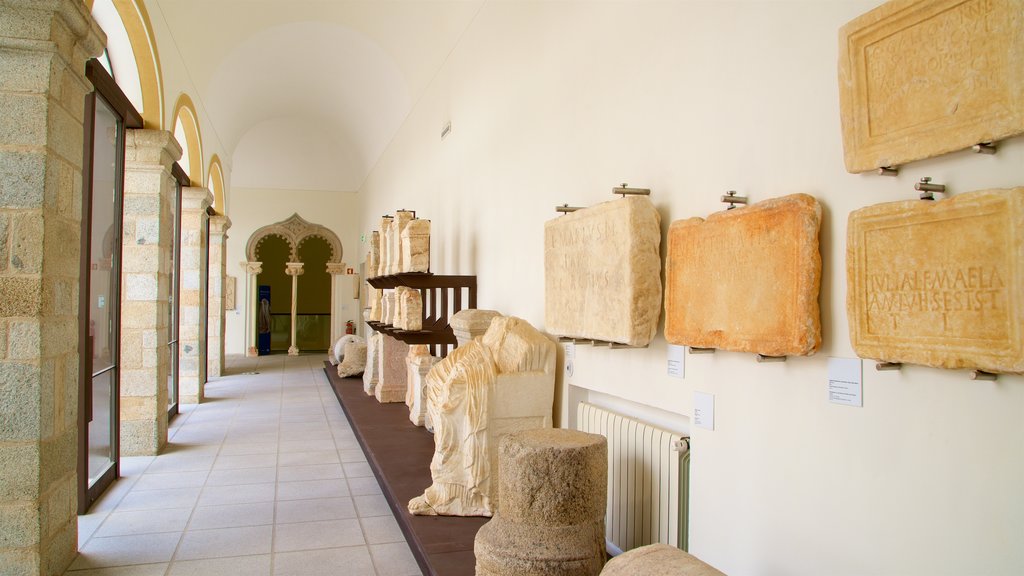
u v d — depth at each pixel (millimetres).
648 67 3416
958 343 1750
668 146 3225
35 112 3314
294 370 14328
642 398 3432
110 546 4223
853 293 2070
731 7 2756
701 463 2924
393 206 12586
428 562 3457
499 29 6016
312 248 21953
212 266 13141
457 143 7625
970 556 1788
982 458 1759
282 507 5059
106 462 5652
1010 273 1626
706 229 2771
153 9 6496
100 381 5449
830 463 2238
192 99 9211
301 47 11219
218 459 6570
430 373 4562
